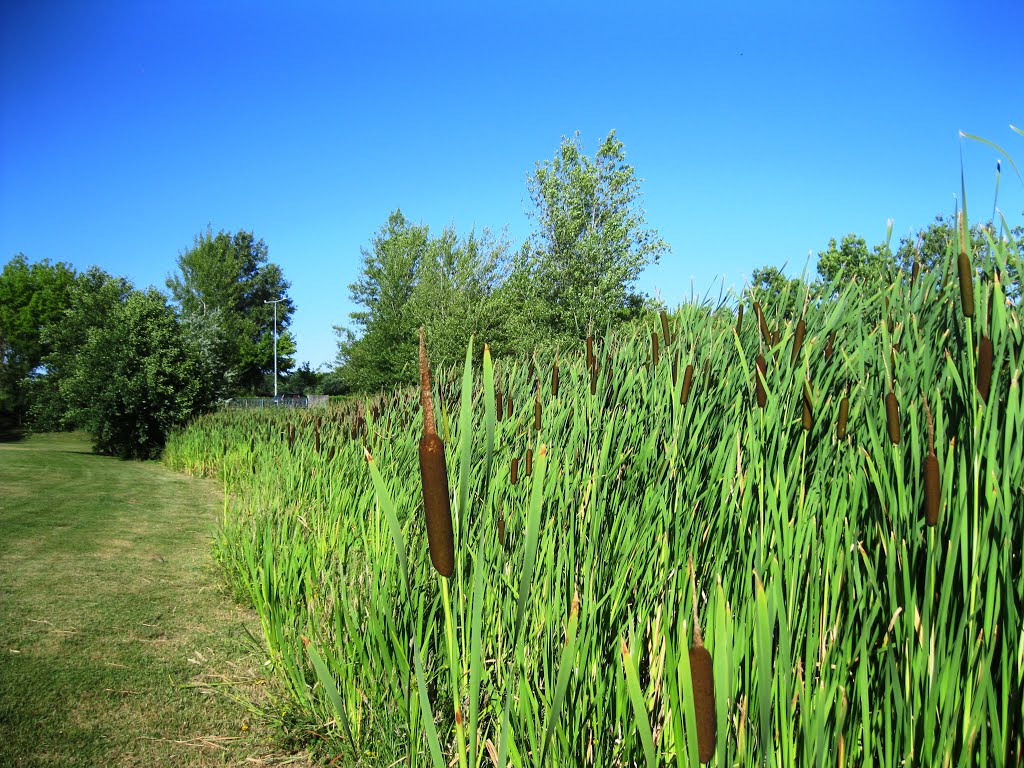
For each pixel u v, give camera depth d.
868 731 1.43
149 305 25.98
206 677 4.41
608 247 23.47
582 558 2.29
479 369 5.44
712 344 2.82
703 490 2.18
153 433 25.38
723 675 1.17
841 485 1.67
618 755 1.94
